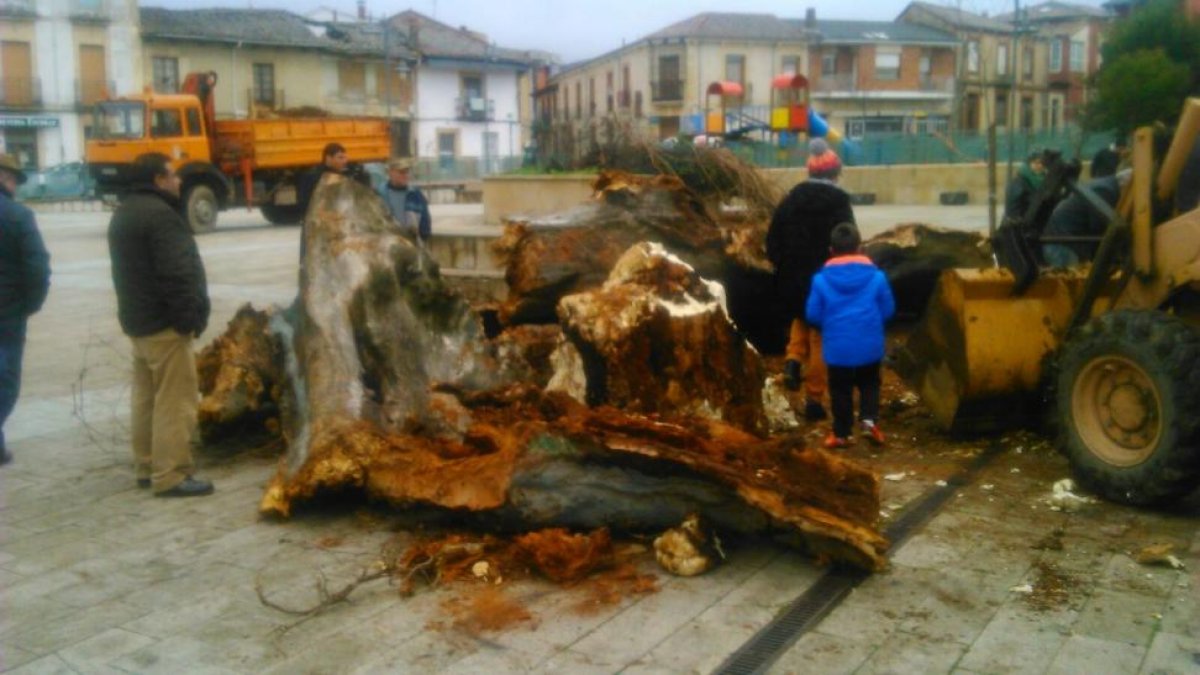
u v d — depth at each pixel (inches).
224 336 293.1
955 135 1307.8
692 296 253.4
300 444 231.8
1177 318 225.6
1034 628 168.7
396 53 2409.0
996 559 196.7
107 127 970.1
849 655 161.6
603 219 333.1
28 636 175.5
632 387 246.1
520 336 302.5
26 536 221.0
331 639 171.5
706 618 175.5
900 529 213.0
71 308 536.4
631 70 2684.5
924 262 380.8
